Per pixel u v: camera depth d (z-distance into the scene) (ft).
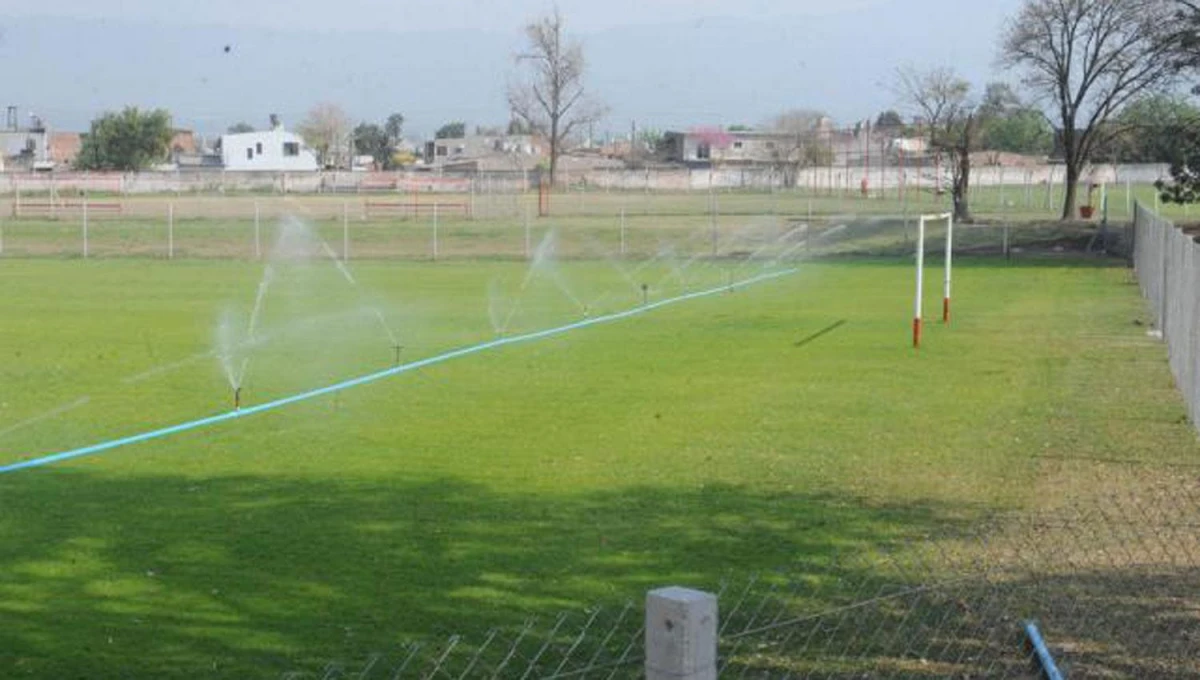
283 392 65.41
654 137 483.51
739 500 42.93
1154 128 168.35
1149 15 203.31
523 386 67.31
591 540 37.96
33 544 37.55
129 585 33.68
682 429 55.62
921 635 29.09
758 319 98.27
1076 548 36.24
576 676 26.94
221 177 305.12
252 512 41.37
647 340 86.02
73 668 27.89
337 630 30.22
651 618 15.34
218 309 104.01
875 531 38.83
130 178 294.05
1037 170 344.08
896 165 344.28
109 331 89.66
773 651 28.14
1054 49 201.05
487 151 461.37
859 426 56.13
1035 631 28.09
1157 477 45.78
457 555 36.42
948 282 95.40
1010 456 49.60
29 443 52.65
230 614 31.37
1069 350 79.46
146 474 46.98
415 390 66.03
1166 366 72.23
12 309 103.30
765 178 330.13
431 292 119.65
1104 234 165.89
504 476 46.68
